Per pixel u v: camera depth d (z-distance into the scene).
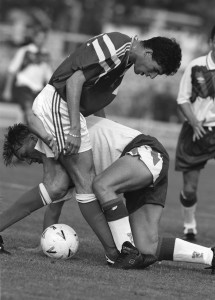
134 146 13.72
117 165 13.43
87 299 10.82
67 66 13.46
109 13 64.94
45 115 13.52
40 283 11.48
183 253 13.55
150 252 13.55
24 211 13.93
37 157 14.13
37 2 64.94
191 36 51.81
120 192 13.52
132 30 61.16
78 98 13.28
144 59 13.49
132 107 43.59
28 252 14.13
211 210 24.84
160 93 43.69
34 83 31.39
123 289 11.64
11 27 50.34
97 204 13.53
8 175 29.23
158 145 13.84
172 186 30.53
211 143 18.83
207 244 18.16
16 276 11.78
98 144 13.82
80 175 13.52
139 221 13.77
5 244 14.88
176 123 43.66
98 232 13.54
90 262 13.76
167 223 20.88
